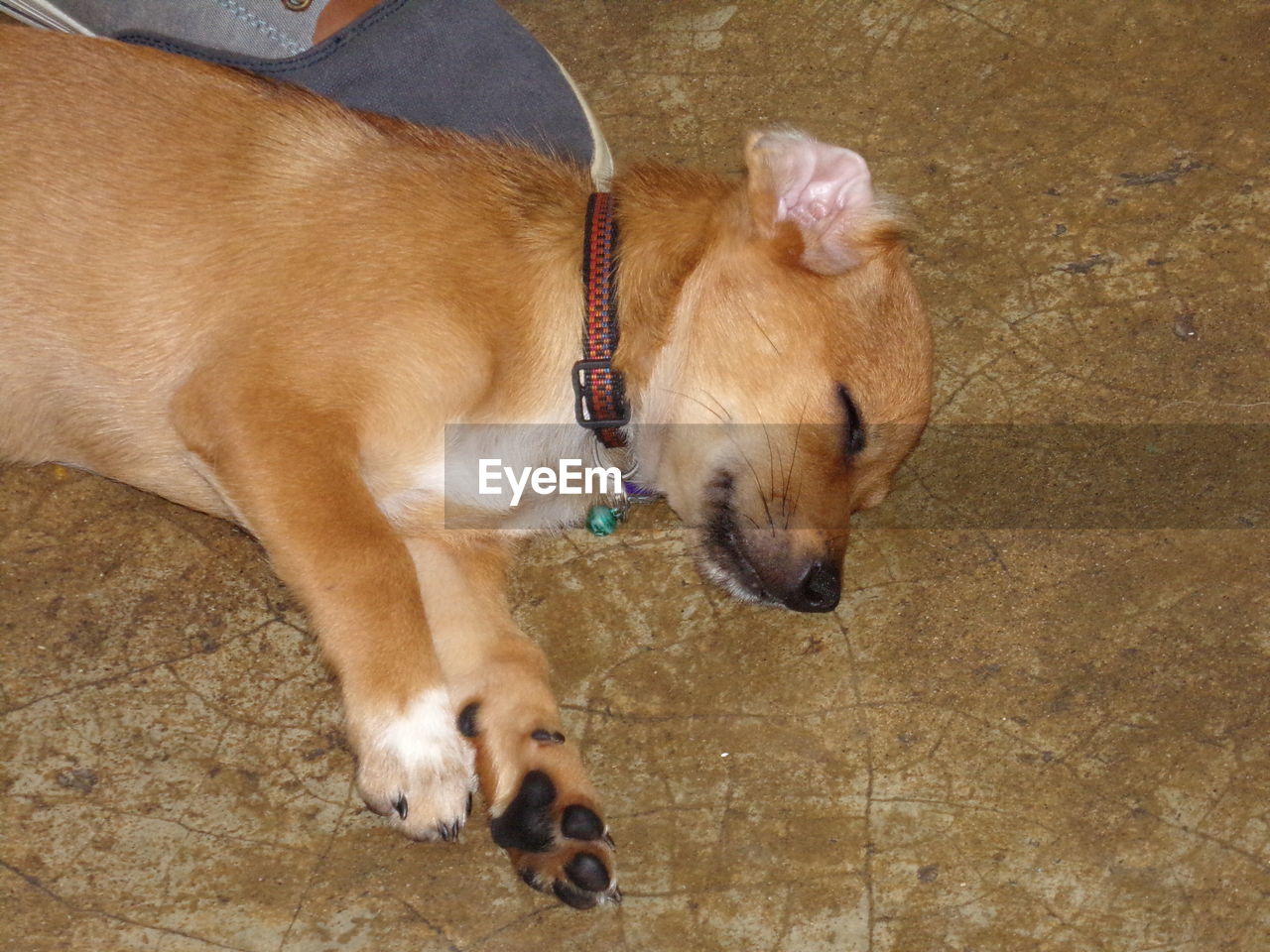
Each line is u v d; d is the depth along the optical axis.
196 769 0.96
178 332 0.98
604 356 1.01
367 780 0.94
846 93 1.26
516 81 1.06
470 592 1.01
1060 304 1.15
